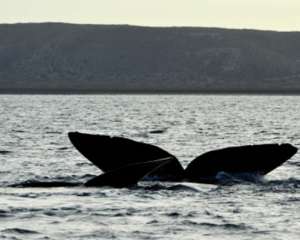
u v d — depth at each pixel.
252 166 80.00
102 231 62.31
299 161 114.19
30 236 60.69
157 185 79.94
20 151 129.88
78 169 102.50
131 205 71.69
